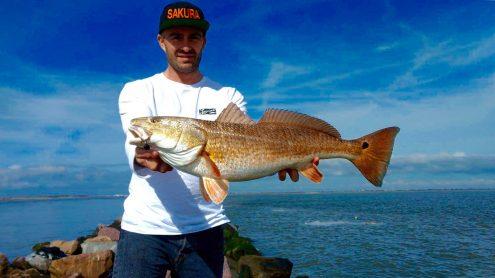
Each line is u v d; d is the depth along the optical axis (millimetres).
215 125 1354
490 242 6082
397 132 1543
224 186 1336
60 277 3225
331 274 4234
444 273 4258
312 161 1512
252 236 7039
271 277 3668
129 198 1373
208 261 1401
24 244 5691
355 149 1575
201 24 1359
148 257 1327
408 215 10969
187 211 1350
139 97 1370
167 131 1272
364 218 10141
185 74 1421
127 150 1275
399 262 4762
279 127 1473
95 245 4051
